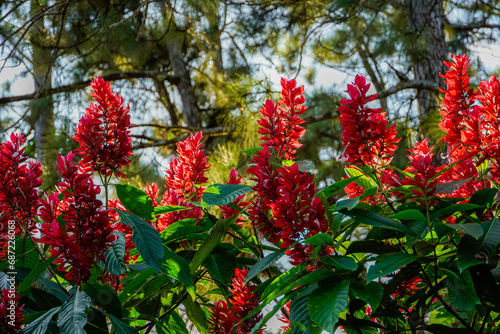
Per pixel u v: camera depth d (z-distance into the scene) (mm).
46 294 1929
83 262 1662
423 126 6391
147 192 2414
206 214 2029
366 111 1729
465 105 1957
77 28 8422
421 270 1743
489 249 1525
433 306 2354
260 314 1956
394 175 1851
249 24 8773
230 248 2053
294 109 2051
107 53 8930
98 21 8281
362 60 9055
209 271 1945
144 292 1990
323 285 1574
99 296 1786
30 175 1771
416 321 1855
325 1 7688
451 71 1988
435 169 1631
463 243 1578
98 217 1661
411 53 7121
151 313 2242
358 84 1748
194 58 10023
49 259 1678
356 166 1809
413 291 2016
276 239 1771
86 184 1690
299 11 8477
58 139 6945
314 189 1661
